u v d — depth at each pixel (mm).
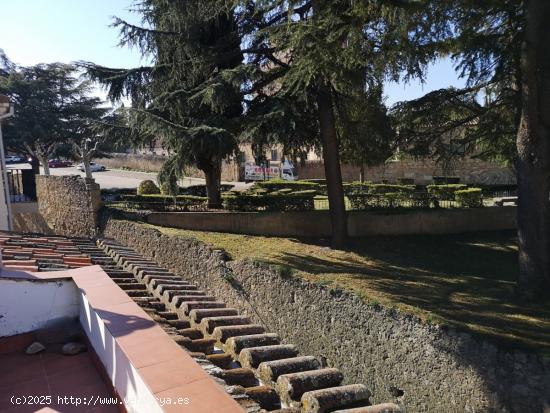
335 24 9117
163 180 14078
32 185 19750
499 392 6152
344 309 8430
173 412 1860
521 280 9445
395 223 16609
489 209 17516
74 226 16469
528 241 9312
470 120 12742
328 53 9086
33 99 27312
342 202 14695
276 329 9812
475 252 14758
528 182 9273
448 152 13391
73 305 3684
